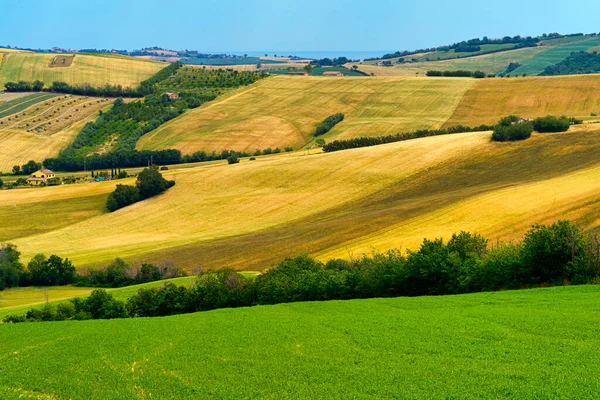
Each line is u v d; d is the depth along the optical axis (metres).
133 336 41.25
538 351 31.81
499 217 80.81
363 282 56.16
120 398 30.06
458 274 53.91
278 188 118.19
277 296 58.22
